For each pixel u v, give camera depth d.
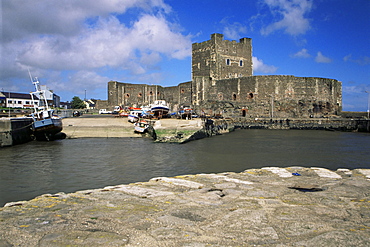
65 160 23.70
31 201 8.20
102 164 22.08
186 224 6.27
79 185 16.42
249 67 75.94
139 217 6.73
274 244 5.21
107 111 83.12
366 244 5.12
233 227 6.09
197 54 75.44
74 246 5.17
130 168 20.70
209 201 8.14
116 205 7.72
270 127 59.25
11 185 16.42
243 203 7.90
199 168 20.61
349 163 22.45
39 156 25.61
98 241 5.36
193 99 73.44
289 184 10.35
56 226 6.14
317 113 63.22
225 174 12.48
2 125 31.97
